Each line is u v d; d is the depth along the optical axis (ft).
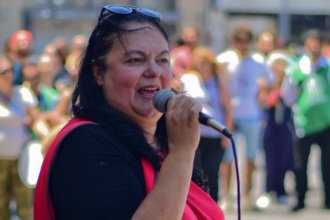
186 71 39.70
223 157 42.24
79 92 13.12
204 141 38.11
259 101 46.85
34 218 12.68
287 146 47.65
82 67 13.16
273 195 48.57
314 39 45.88
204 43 71.67
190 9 84.94
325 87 46.06
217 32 79.51
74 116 13.04
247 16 79.71
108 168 12.22
